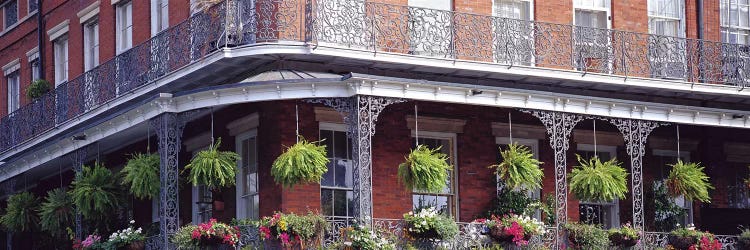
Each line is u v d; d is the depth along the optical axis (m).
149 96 26.39
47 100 30.67
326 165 25.05
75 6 31.97
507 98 23.84
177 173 23.95
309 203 24.62
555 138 24.34
